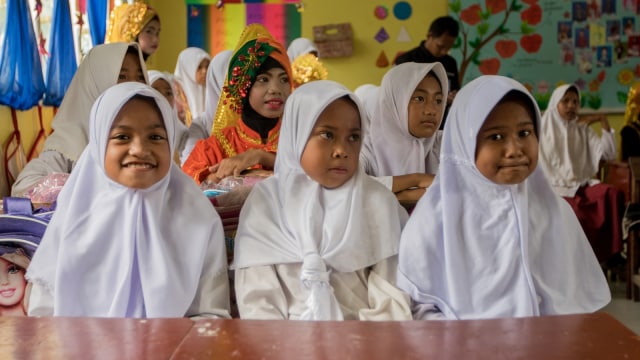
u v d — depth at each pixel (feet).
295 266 4.57
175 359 2.04
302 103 4.72
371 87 10.95
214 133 8.40
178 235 4.40
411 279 4.43
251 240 4.62
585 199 12.41
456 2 18.39
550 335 2.24
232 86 8.21
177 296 4.26
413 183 6.10
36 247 4.80
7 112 8.39
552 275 4.44
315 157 4.64
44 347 2.14
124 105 4.31
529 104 4.43
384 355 2.07
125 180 4.26
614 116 18.43
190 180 4.64
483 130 4.39
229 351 2.10
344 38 18.31
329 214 4.63
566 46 18.35
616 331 2.28
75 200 4.41
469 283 4.42
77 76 7.84
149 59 18.22
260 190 4.91
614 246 11.90
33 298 4.42
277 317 4.36
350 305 4.55
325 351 2.10
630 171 11.76
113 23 11.79
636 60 18.28
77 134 7.55
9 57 8.30
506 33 18.40
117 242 4.35
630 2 18.15
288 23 18.52
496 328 2.33
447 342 2.18
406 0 18.47
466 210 4.50
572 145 13.21
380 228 4.64
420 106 6.80
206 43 18.61
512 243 4.39
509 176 4.34
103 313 4.30
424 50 11.85
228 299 4.56
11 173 8.38
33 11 9.37
